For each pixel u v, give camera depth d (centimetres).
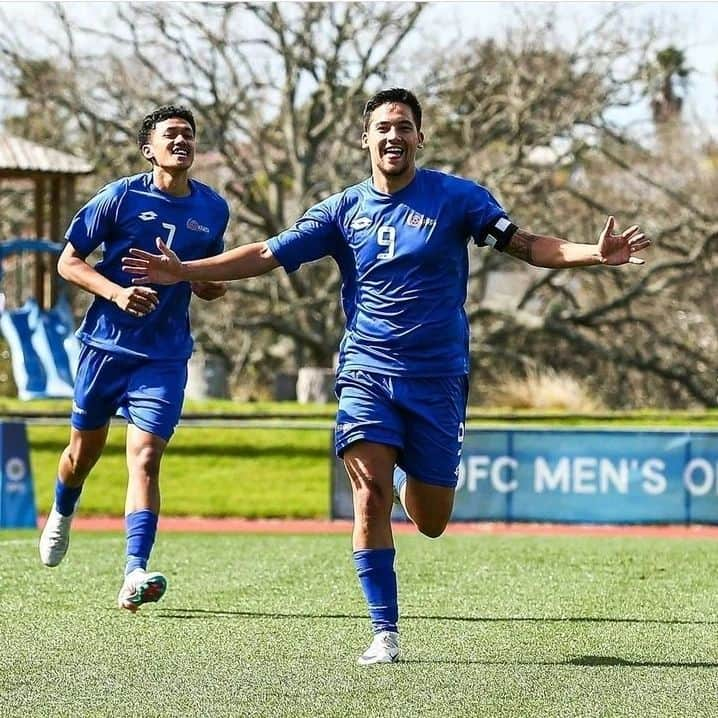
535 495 6109
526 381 10850
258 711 1627
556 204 12712
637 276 12206
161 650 2053
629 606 2609
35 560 3300
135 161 12100
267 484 7562
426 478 2069
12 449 5778
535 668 1914
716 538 5175
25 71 11956
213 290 2488
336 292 11800
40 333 10325
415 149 2034
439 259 2023
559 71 11669
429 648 2100
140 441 2372
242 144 12444
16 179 10562
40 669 1892
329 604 2600
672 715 1620
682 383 12219
